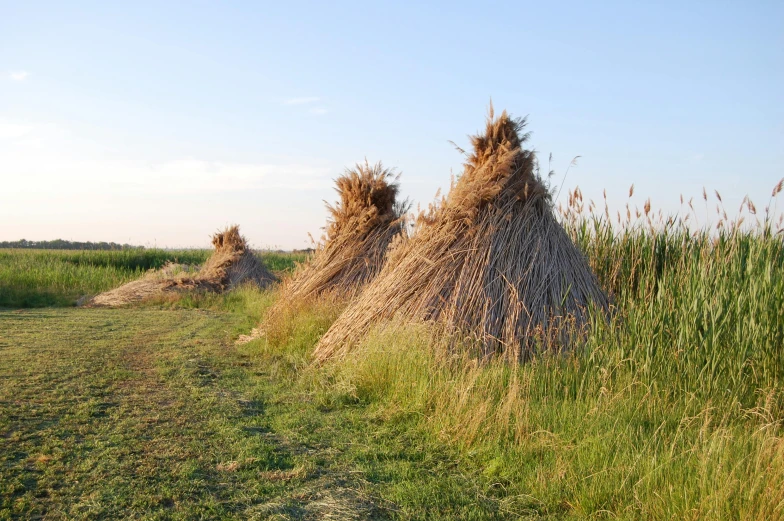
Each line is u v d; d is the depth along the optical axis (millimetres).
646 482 3598
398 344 6297
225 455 4359
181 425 5039
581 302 6957
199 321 12984
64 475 3877
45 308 15602
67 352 8391
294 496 3709
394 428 5066
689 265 6844
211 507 3492
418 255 7418
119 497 3568
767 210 7094
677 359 5504
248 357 8461
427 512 3555
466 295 6844
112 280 21641
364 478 4039
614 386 5305
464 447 4527
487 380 5348
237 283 19219
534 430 4602
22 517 3262
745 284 5922
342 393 5973
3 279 19953
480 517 3482
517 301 6691
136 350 8820
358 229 11016
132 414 5312
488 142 7848
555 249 7305
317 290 10484
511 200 7535
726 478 3398
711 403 4875
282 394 6297
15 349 8555
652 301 6117
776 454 3674
